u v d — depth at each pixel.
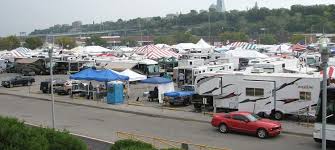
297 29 169.25
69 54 80.69
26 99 44.34
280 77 30.09
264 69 43.25
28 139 10.88
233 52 65.12
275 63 44.16
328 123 22.25
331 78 29.12
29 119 32.22
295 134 26.27
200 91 34.34
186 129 28.30
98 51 86.81
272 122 26.03
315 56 61.03
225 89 33.00
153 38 183.88
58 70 73.12
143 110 35.97
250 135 26.12
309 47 83.81
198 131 27.59
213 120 27.45
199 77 34.72
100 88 42.97
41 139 11.05
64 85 46.81
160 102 39.59
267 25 178.62
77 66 70.12
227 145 23.58
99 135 26.52
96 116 33.88
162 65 64.62
